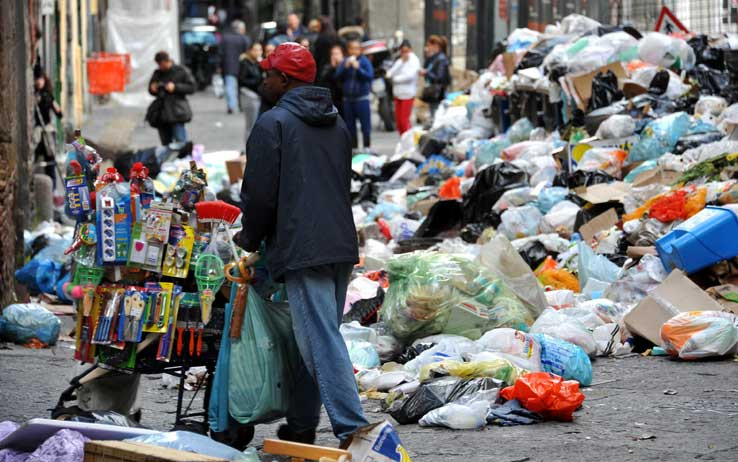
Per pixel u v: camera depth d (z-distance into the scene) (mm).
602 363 17734
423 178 34969
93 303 12188
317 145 11859
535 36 41844
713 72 31594
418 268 17734
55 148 45000
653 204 22750
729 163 23781
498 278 18219
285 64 12109
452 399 14312
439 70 52031
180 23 109750
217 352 12352
